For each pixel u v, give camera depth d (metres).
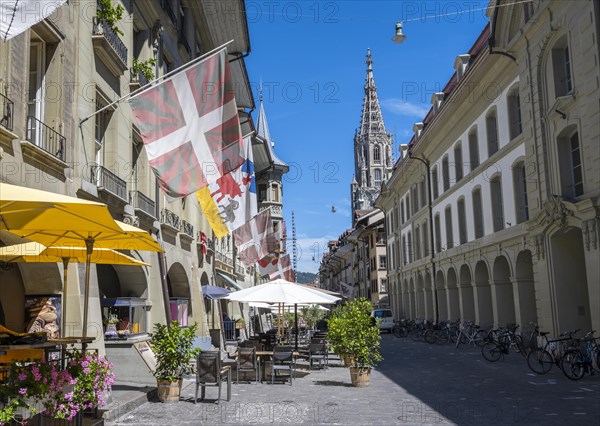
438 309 36.41
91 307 11.73
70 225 6.89
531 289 23.28
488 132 26.28
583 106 16.89
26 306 10.84
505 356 20.45
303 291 16.30
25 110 9.72
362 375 13.58
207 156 10.33
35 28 10.61
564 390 12.34
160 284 17.45
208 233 26.23
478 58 24.20
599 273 15.89
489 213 26.27
